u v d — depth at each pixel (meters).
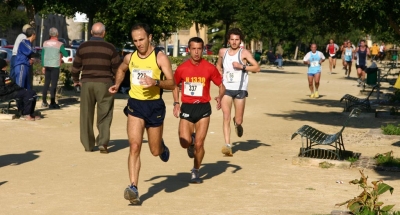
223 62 14.68
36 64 34.47
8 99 18.94
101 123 14.35
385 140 17.23
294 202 10.16
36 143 15.38
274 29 58.22
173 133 17.66
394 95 29.33
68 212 9.22
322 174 12.58
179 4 38.88
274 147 15.87
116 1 35.66
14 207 9.44
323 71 56.56
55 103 22.22
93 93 14.36
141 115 9.98
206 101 11.51
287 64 71.44
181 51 82.56
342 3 18.94
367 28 20.34
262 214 9.33
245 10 57.06
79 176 11.80
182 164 13.27
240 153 14.87
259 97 29.69
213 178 11.95
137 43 9.93
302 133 13.66
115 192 10.58
